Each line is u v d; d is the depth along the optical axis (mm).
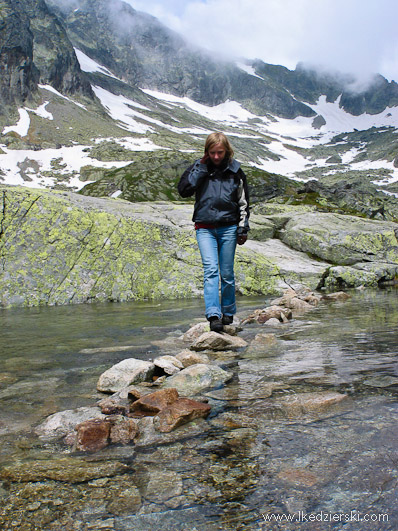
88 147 94750
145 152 92125
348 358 3121
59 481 1523
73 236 8477
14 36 113562
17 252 8008
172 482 1479
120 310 6781
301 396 2277
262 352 3562
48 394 2648
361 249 11461
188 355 3346
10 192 8555
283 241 12633
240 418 2047
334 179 110000
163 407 2178
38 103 114875
